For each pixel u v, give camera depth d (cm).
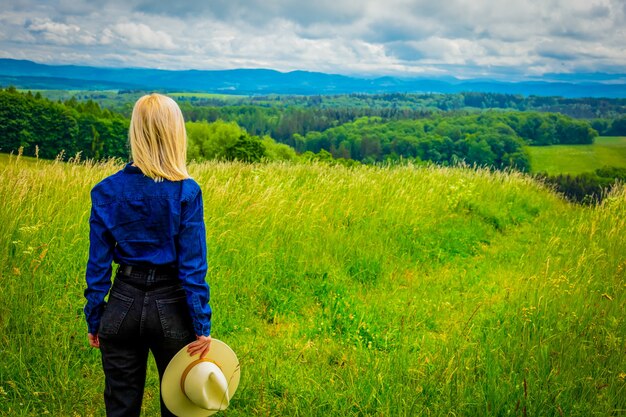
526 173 1554
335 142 14288
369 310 589
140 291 272
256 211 762
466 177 1391
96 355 439
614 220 979
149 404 383
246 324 544
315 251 736
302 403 388
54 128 7612
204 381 281
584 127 13212
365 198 1000
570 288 595
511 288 662
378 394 389
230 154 5966
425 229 944
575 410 382
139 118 276
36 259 508
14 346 422
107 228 271
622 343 464
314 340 507
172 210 273
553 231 1052
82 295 518
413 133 12138
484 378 407
